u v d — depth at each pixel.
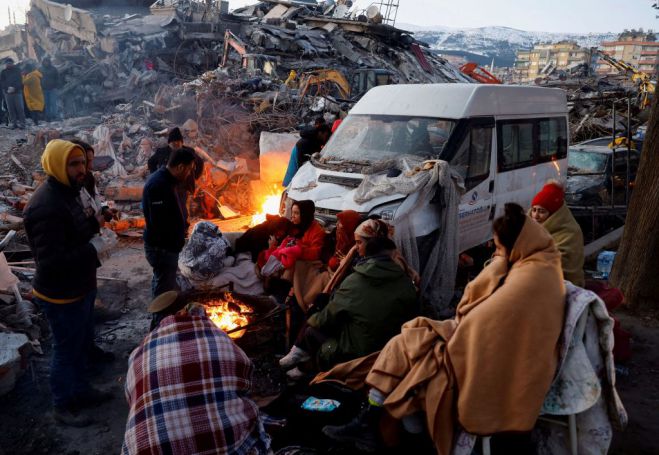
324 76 14.88
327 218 5.15
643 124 17.30
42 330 4.91
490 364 2.71
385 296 3.67
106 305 5.49
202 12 22.64
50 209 3.43
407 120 5.92
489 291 2.89
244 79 12.34
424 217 5.11
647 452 3.53
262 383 4.07
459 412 2.79
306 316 4.17
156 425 2.26
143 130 10.57
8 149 11.76
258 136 10.51
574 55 148.50
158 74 17.67
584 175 9.58
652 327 5.41
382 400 3.08
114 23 21.42
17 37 32.97
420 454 3.19
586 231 8.95
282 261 4.46
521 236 2.82
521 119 6.50
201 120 10.70
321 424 3.39
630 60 150.38
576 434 2.89
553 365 2.70
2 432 3.64
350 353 3.69
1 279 4.97
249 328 4.52
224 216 8.70
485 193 5.93
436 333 3.07
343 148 6.04
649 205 5.57
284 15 27.83
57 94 17.39
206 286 4.63
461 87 6.01
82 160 3.54
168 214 4.35
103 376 4.33
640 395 4.22
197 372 2.37
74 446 3.53
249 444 2.45
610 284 6.09
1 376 3.95
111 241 7.03
